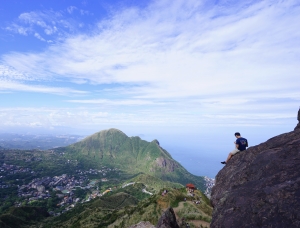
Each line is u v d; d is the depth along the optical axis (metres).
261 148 10.52
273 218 6.05
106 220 82.50
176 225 18.02
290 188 6.54
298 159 7.81
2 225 113.19
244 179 9.15
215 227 7.55
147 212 53.28
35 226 123.56
